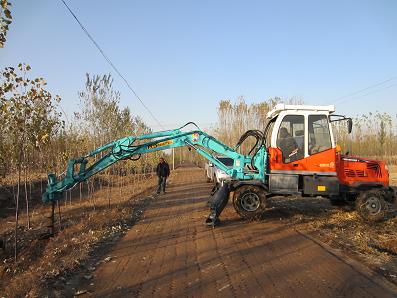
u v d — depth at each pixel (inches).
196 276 233.9
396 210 490.9
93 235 352.2
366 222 407.2
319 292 203.3
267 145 434.0
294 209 487.5
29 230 437.1
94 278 236.8
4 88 293.0
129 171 1018.7
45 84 328.2
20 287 225.9
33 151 487.2
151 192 786.2
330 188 402.6
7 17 241.8
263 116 1382.9
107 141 620.1
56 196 391.5
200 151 422.9
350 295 198.5
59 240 354.3
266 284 216.8
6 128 349.7
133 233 370.0
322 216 439.2
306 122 409.1
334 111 412.5
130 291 212.8
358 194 427.5
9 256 347.6
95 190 897.5
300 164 405.1
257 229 369.1
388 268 241.3
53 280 233.0
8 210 580.7
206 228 379.2
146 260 273.0
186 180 1119.6
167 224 410.9
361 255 271.3
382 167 426.9
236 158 420.8
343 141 1573.6
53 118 496.1
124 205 567.2
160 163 752.3
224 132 1456.7
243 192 404.2
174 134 419.2
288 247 298.0
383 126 1699.1
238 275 233.5
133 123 961.5
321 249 289.6
